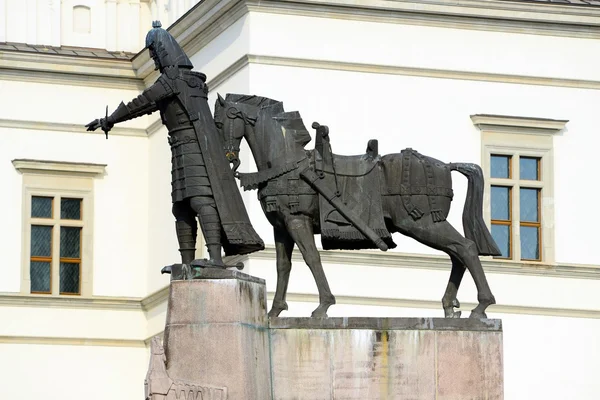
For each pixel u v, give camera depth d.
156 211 68.19
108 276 68.56
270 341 33.41
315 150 34.25
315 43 59.50
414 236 34.81
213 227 32.81
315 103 59.25
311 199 34.19
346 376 33.41
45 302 67.38
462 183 60.00
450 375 33.69
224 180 33.00
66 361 67.38
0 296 66.94
